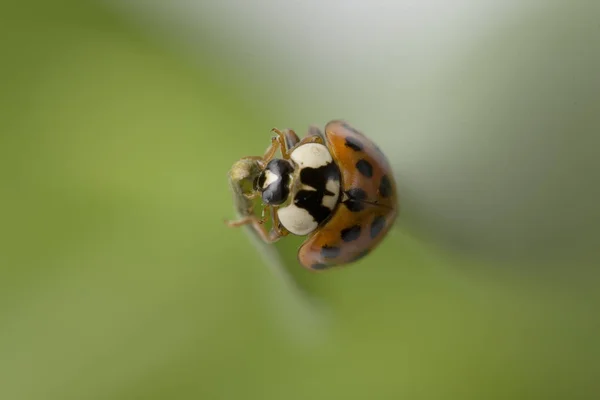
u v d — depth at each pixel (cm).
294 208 6
